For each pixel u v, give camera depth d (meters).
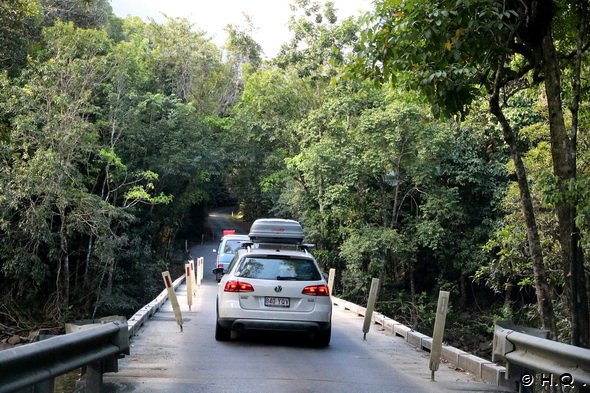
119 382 7.30
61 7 34.44
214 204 67.94
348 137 29.48
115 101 29.94
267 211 51.16
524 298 28.41
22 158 23.56
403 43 8.51
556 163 8.02
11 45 21.03
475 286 30.78
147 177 31.11
